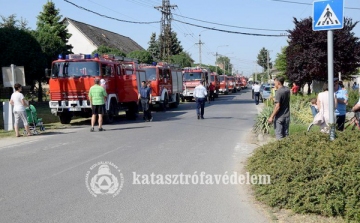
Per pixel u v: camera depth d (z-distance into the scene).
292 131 12.36
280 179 6.09
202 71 36.91
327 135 7.33
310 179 5.82
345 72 27.62
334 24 6.76
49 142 12.45
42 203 6.18
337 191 5.42
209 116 21.20
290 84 33.16
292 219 5.37
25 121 14.10
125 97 19.55
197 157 9.69
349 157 5.94
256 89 31.05
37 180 7.58
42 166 8.80
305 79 28.33
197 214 5.68
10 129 15.77
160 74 26.70
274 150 7.42
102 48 41.75
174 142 12.05
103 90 15.09
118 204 6.13
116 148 10.98
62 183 7.34
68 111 17.39
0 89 35.31
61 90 17.23
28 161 9.41
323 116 10.26
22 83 15.60
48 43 33.78
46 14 41.97
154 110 27.86
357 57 26.52
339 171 5.63
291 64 28.03
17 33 30.36
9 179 7.68
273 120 9.55
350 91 24.77
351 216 5.16
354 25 26.94
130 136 13.45
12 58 29.61
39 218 5.52
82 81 17.05
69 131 15.36
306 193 5.56
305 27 27.39
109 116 18.08
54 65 17.41
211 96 38.44
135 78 20.30
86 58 17.31
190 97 37.94
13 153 10.60
